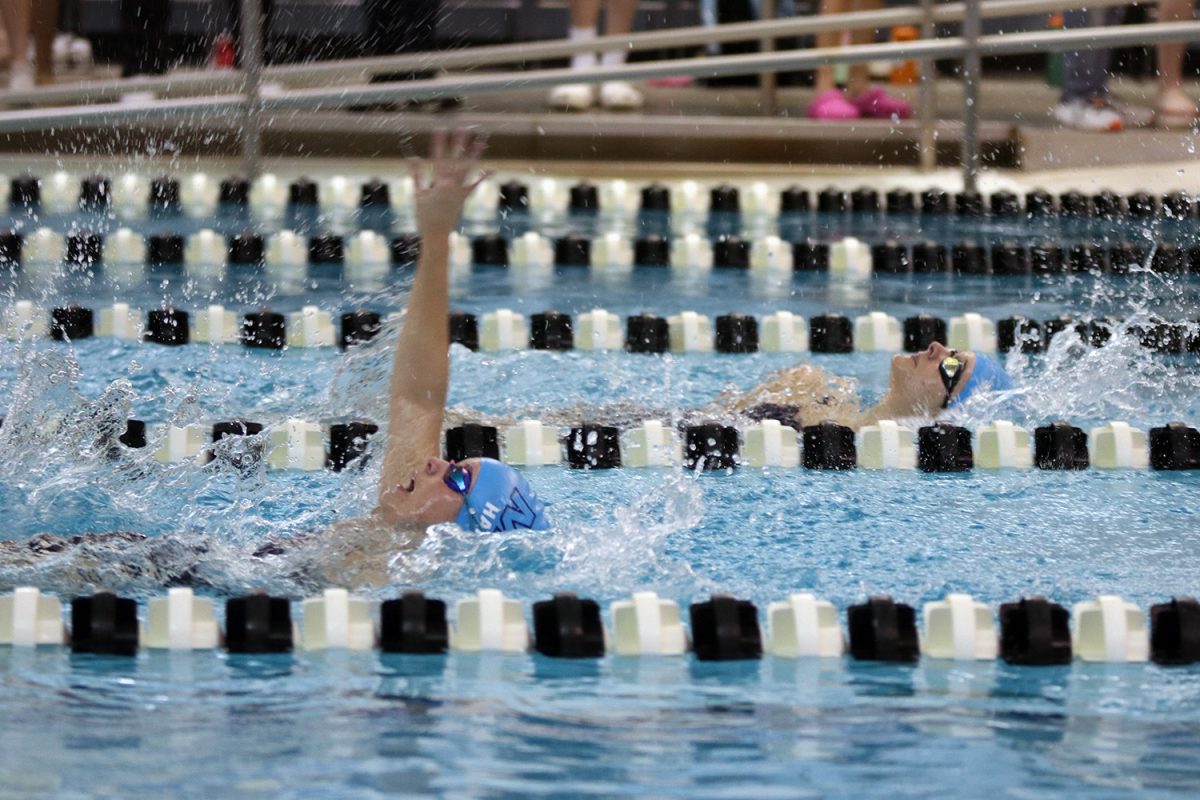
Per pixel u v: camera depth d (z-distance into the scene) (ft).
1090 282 43.80
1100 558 23.30
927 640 19.47
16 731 16.07
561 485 27.12
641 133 58.44
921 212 52.49
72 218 48.32
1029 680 18.39
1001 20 73.61
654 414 30.91
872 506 26.20
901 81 68.80
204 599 19.56
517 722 16.70
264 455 27.55
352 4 67.67
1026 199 52.75
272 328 36.55
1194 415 32.14
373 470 26.20
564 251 46.68
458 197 23.40
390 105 59.93
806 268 46.11
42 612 19.38
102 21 68.03
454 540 22.58
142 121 51.62
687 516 25.30
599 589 21.56
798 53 51.13
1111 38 50.83
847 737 16.40
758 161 58.70
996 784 15.15
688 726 16.69
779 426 29.58
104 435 27.40
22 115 47.44
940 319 38.52
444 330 23.72
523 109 61.46
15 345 35.29
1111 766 15.65
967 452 29.04
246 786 14.70
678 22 72.79
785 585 21.88
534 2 71.67
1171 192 52.90
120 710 16.83
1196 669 18.79
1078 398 32.91
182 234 45.88
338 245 45.37
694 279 44.55
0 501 24.77
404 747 15.88
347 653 19.06
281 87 56.90
